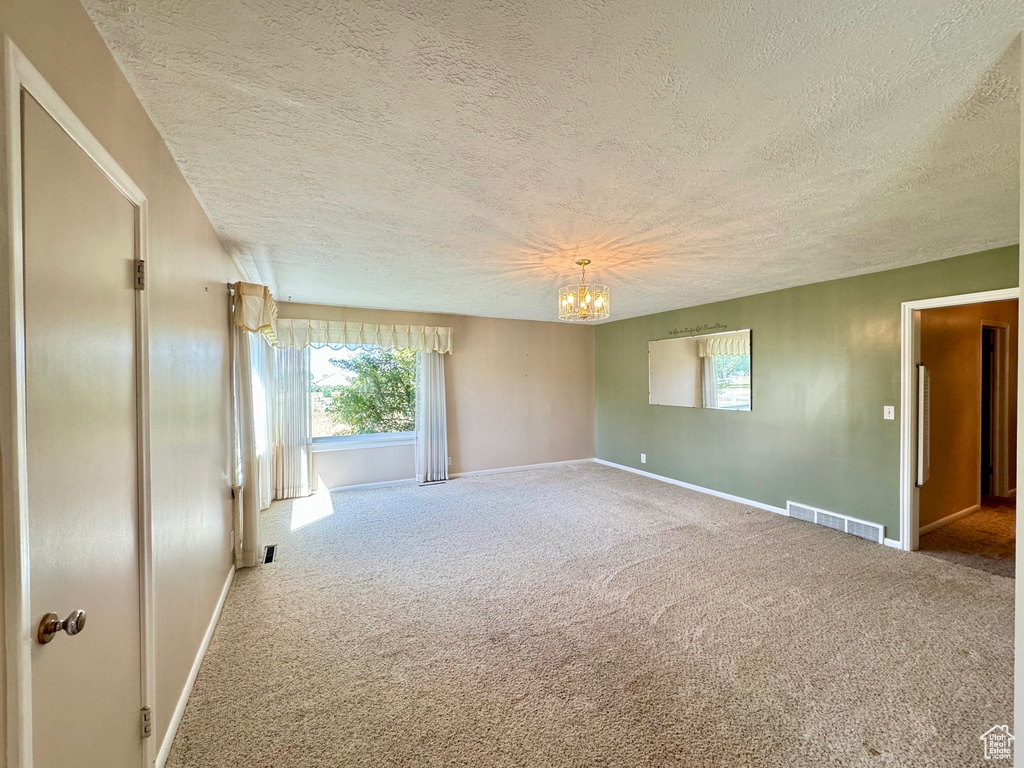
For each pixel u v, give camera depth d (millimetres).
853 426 3541
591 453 6703
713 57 1126
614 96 1291
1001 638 2107
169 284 1589
